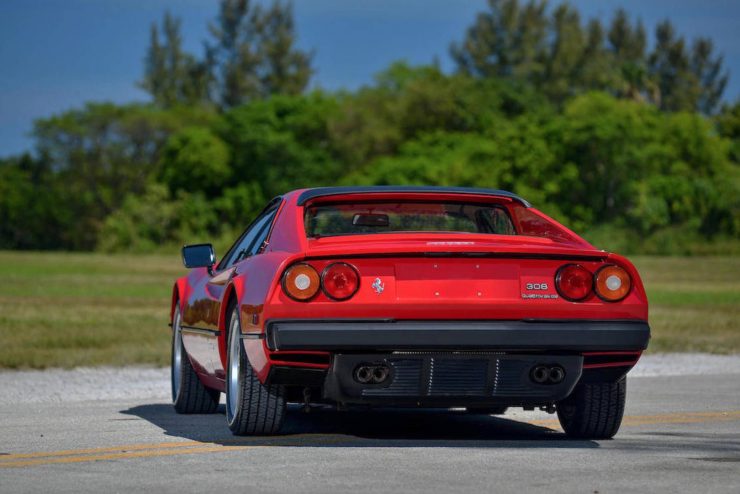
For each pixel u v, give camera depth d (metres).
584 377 13.75
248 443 13.97
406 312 12.89
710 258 183.38
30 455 12.94
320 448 13.44
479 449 13.38
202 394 18.17
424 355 13.08
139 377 25.97
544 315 13.12
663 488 10.51
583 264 13.31
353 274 12.89
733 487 10.59
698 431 15.72
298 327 12.82
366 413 18.17
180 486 10.62
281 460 12.38
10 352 31.05
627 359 13.66
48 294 71.88
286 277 12.92
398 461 12.27
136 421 17.08
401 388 13.24
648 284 97.44
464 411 17.27
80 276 107.25
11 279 98.31
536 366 13.30
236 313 14.49
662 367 29.66
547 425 16.67
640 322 13.39
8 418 17.52
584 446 13.87
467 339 12.88
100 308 55.38
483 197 15.23
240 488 10.50
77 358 29.58
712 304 64.50
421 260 13.02
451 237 13.83
